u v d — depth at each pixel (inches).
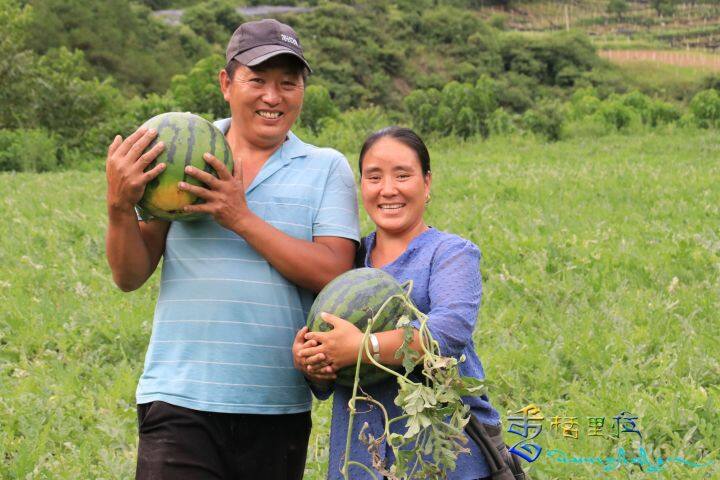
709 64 3961.6
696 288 293.0
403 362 114.4
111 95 1251.8
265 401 130.3
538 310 282.7
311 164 137.3
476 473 123.7
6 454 191.8
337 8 3427.7
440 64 3427.7
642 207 468.1
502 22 4461.1
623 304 278.4
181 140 123.2
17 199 543.5
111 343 261.6
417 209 132.8
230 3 3986.2
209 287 130.0
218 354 128.9
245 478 132.8
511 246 351.9
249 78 132.0
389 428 125.8
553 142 1226.6
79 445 196.9
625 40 4608.8
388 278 124.5
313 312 124.0
